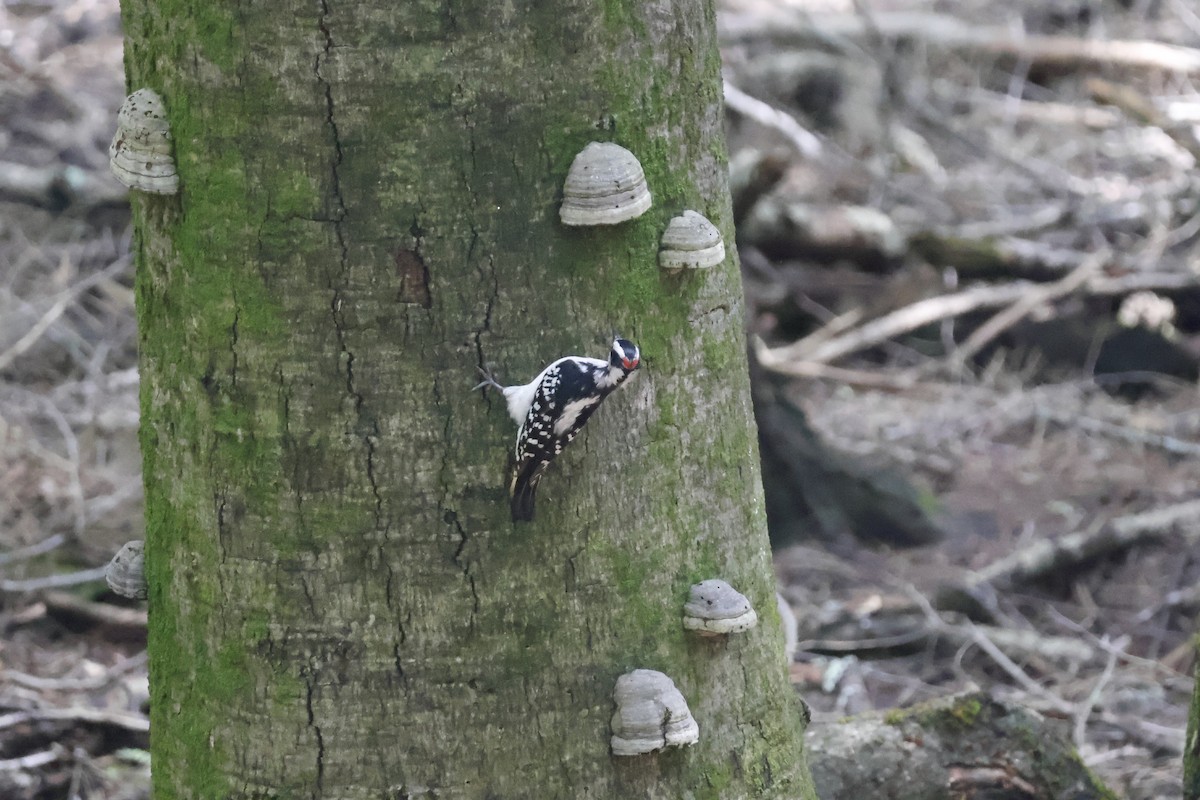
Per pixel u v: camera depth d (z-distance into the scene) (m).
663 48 7.75
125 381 22.08
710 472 8.26
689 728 7.86
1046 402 24.14
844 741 11.48
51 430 20.94
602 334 7.67
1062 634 17.67
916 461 22.39
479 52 7.18
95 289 24.53
